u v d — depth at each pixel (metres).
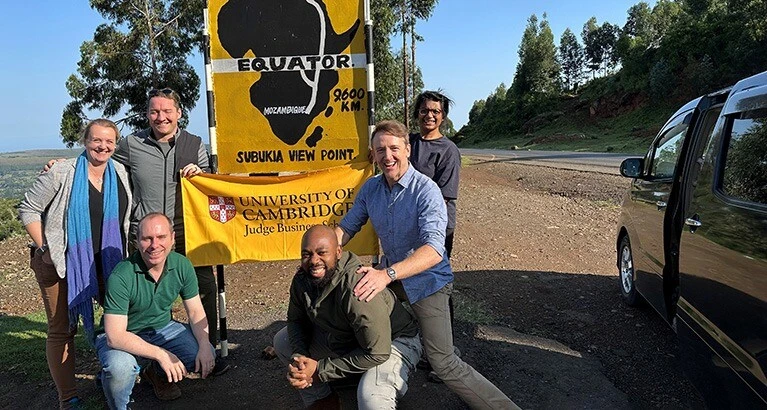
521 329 4.73
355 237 4.10
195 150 4.08
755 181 2.67
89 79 27.44
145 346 3.12
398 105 34.81
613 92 66.12
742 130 2.95
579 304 5.36
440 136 3.80
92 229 3.43
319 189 4.07
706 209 3.11
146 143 3.85
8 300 6.36
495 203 12.10
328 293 2.82
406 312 3.13
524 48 92.25
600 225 9.41
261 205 4.03
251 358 4.30
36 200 3.23
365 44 4.00
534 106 82.38
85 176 3.35
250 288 6.13
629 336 4.59
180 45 28.41
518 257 7.16
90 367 4.24
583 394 3.66
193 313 3.46
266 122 4.06
